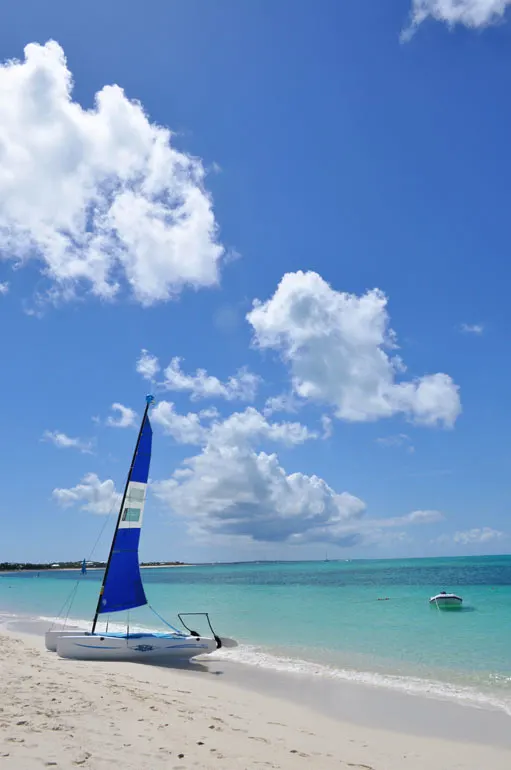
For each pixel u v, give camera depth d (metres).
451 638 27.66
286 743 10.91
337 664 21.20
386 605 46.03
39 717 10.34
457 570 135.12
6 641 25.78
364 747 11.27
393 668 20.34
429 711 14.44
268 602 51.50
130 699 13.27
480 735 12.34
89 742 9.09
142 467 25.28
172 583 98.38
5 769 7.32
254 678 18.61
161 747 9.32
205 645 22.25
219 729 11.30
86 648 21.34
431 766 10.16
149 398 26.14
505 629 30.55
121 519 24.23
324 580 97.38
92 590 80.12
